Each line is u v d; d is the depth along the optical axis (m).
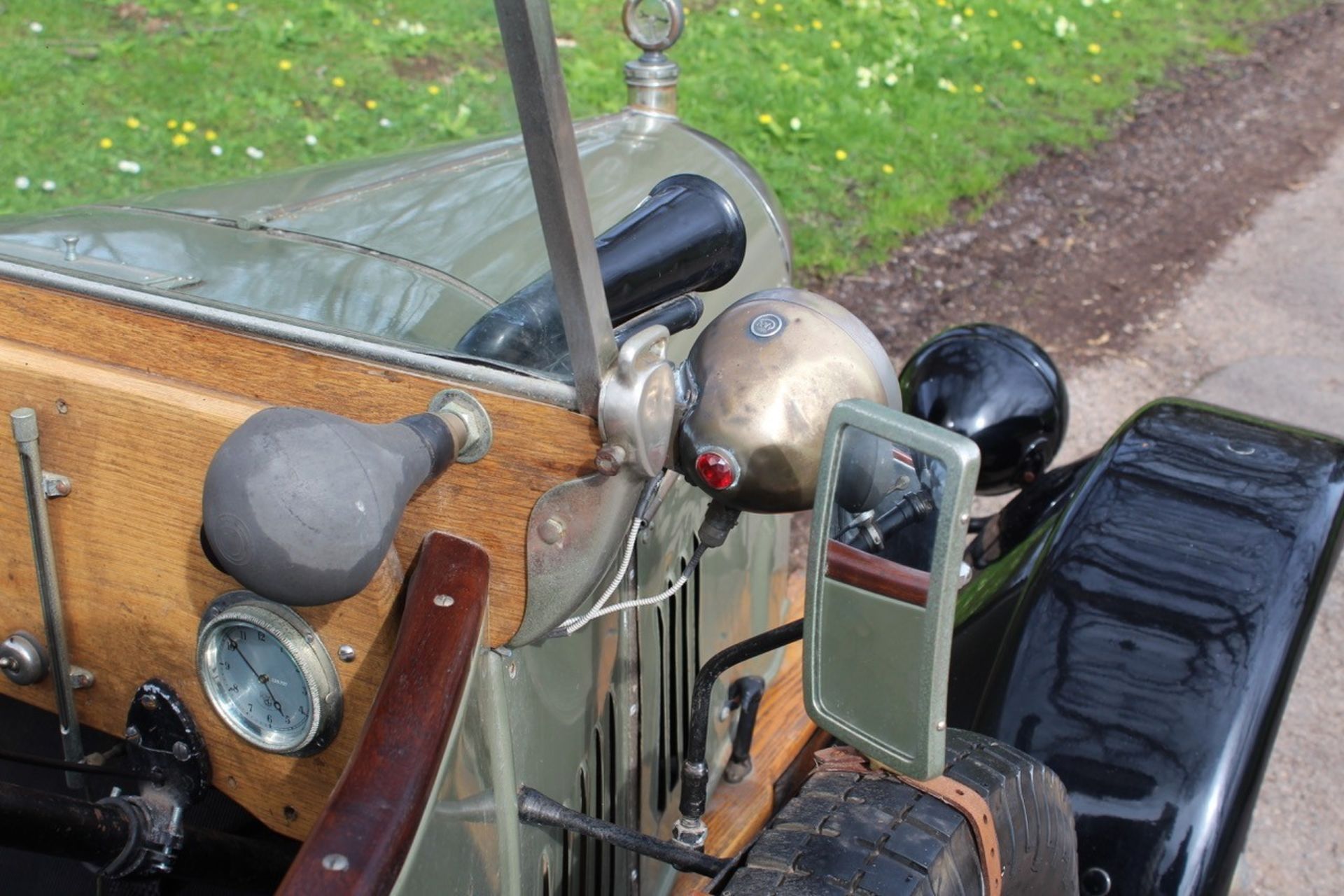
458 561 1.11
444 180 1.40
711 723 1.96
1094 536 1.85
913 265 5.20
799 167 5.68
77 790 1.51
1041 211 5.88
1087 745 1.67
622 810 1.63
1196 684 1.69
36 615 1.29
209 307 1.17
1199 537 1.85
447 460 1.06
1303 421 4.31
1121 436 2.03
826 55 6.71
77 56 1.44
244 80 1.48
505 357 1.12
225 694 1.20
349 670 1.15
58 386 1.19
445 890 1.09
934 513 1.46
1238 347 4.82
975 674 1.85
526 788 1.31
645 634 1.63
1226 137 7.04
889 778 1.32
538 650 1.31
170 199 1.49
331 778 1.20
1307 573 1.79
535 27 0.91
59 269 1.24
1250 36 8.77
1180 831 1.62
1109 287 5.24
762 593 2.21
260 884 1.35
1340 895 2.49
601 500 1.08
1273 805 2.72
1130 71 7.81
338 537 0.95
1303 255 5.66
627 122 2.06
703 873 1.27
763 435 1.17
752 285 1.92
